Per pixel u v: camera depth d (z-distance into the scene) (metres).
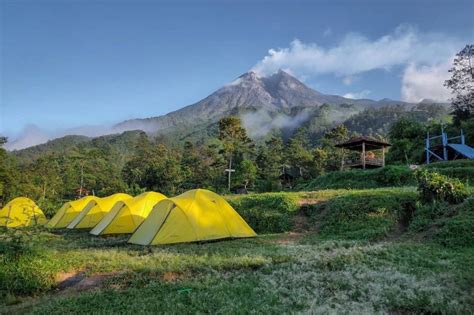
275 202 19.91
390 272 8.84
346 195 18.61
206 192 15.88
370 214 16.08
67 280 9.84
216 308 7.01
